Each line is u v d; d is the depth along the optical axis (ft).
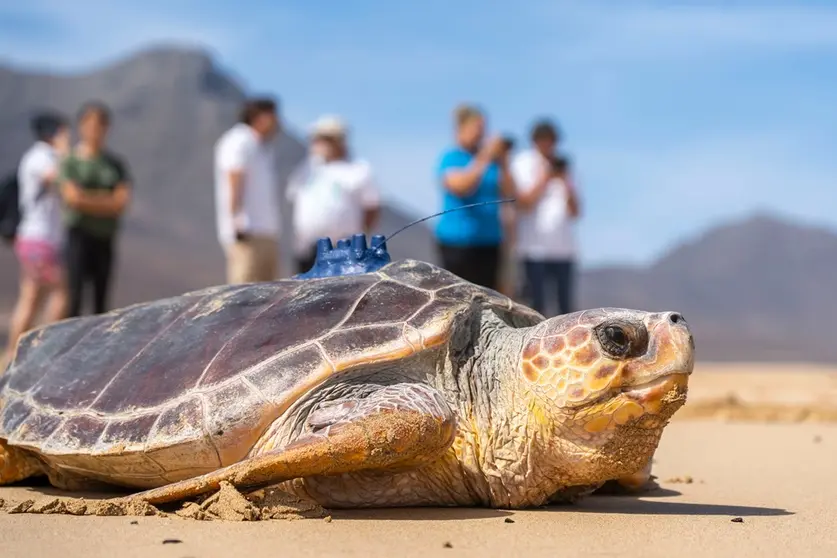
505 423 9.73
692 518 9.41
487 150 21.84
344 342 9.68
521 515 9.42
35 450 10.37
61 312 26.53
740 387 32.01
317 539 7.96
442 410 9.16
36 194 26.12
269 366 9.63
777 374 40.32
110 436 9.78
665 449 16.03
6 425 10.81
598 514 9.61
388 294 10.23
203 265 245.45
